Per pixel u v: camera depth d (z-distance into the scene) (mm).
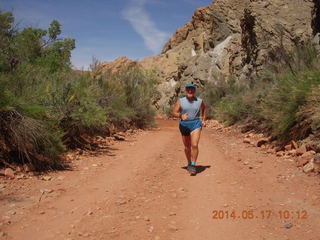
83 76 11359
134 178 5945
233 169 6477
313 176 5457
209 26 45156
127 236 3484
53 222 3852
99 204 4504
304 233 3473
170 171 6570
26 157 6320
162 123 23375
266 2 24406
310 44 11539
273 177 5648
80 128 8906
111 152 8758
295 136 7719
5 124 6164
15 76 7352
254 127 12156
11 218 3930
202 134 13906
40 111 6727
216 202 4582
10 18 10586
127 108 14531
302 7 23531
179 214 4168
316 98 7383
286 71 11523
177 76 44750
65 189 5176
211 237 3482
